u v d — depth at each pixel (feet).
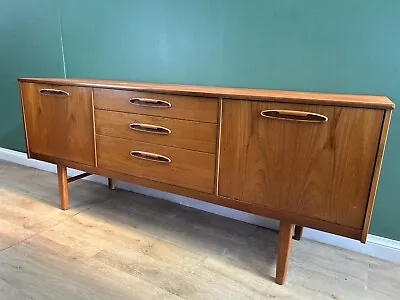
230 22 5.83
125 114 5.41
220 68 6.13
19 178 8.57
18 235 5.82
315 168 4.13
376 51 4.88
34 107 6.50
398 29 4.68
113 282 4.68
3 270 4.86
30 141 6.82
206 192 4.99
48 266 4.99
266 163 4.42
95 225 6.28
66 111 6.07
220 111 4.54
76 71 7.97
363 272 5.07
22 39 8.56
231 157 4.65
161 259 5.27
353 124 3.80
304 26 5.27
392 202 5.27
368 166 3.84
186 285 4.67
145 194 7.79
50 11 7.86
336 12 4.99
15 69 8.96
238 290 4.60
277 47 5.55
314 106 3.95
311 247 5.73
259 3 5.52
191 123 4.82
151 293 4.49
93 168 6.08
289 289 4.65
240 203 4.76
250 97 4.28
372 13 4.78
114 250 5.47
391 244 5.38
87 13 7.36
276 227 6.30
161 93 4.96
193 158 4.95
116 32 7.11
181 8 6.23
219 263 5.22
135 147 5.47
